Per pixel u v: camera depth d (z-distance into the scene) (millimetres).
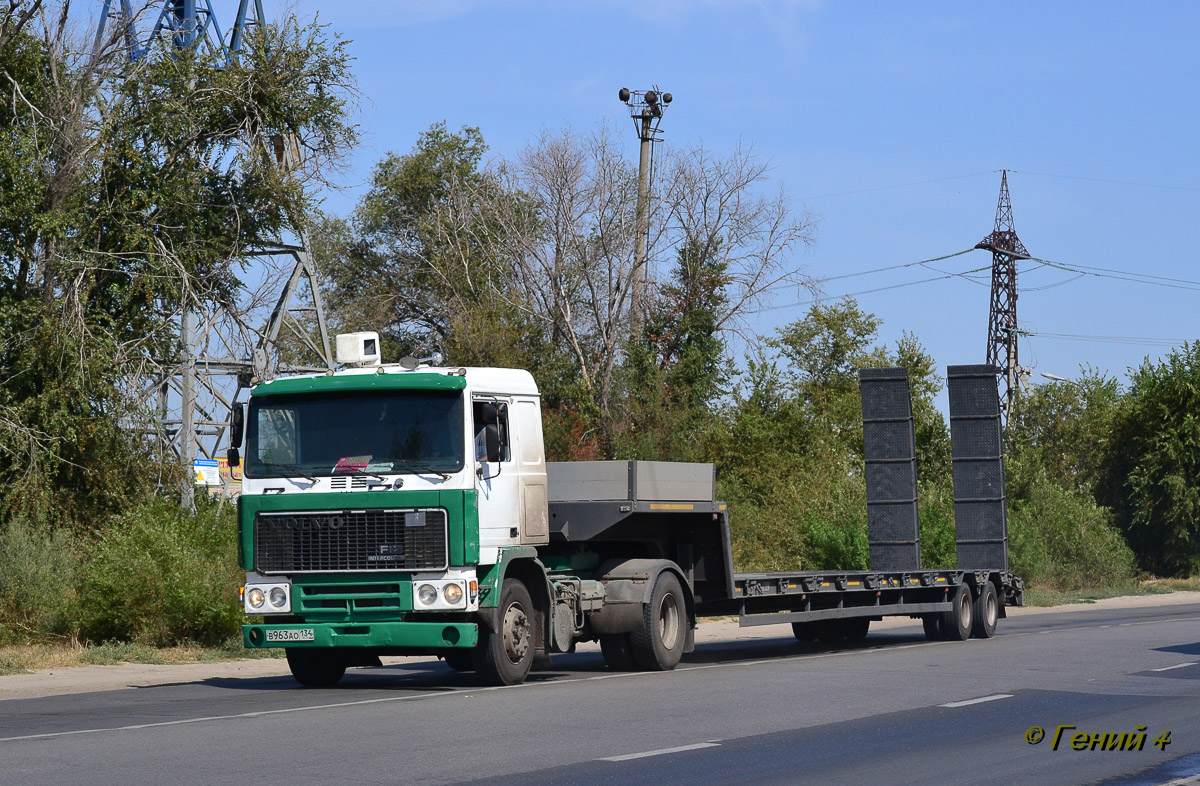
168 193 27891
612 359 48938
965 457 26469
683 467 18078
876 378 26578
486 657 14734
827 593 20422
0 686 16062
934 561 34750
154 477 27062
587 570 17312
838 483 38438
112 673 17641
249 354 30875
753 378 45094
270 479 14766
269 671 18359
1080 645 20438
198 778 8680
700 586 18453
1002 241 65312
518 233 50531
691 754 9773
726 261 52000
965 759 9648
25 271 27125
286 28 29406
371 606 14398
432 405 14562
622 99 50469
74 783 8500
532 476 15609
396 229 65625
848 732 10977
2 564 21750
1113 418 51125
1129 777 8977
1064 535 43812
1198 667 16672
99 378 26109
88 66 28391
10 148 26156
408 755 9656
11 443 25188
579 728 11141
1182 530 47812
